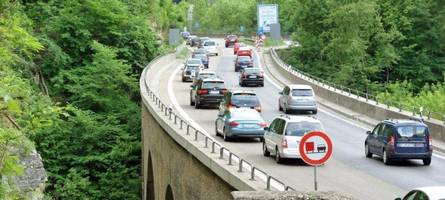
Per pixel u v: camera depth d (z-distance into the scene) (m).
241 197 12.71
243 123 38.78
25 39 22.72
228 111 40.22
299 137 32.09
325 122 49.56
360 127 47.41
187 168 32.00
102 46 68.12
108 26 77.31
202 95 53.69
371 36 97.06
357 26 95.62
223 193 25.70
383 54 94.12
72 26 74.25
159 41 98.75
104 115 62.59
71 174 53.03
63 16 74.44
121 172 54.75
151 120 44.66
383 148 33.31
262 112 53.41
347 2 99.25
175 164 35.00
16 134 17.09
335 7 100.12
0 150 17.02
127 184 54.50
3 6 21.56
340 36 96.69
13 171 16.92
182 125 36.09
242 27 191.50
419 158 32.81
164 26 121.88
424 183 28.39
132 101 67.88
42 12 74.81
